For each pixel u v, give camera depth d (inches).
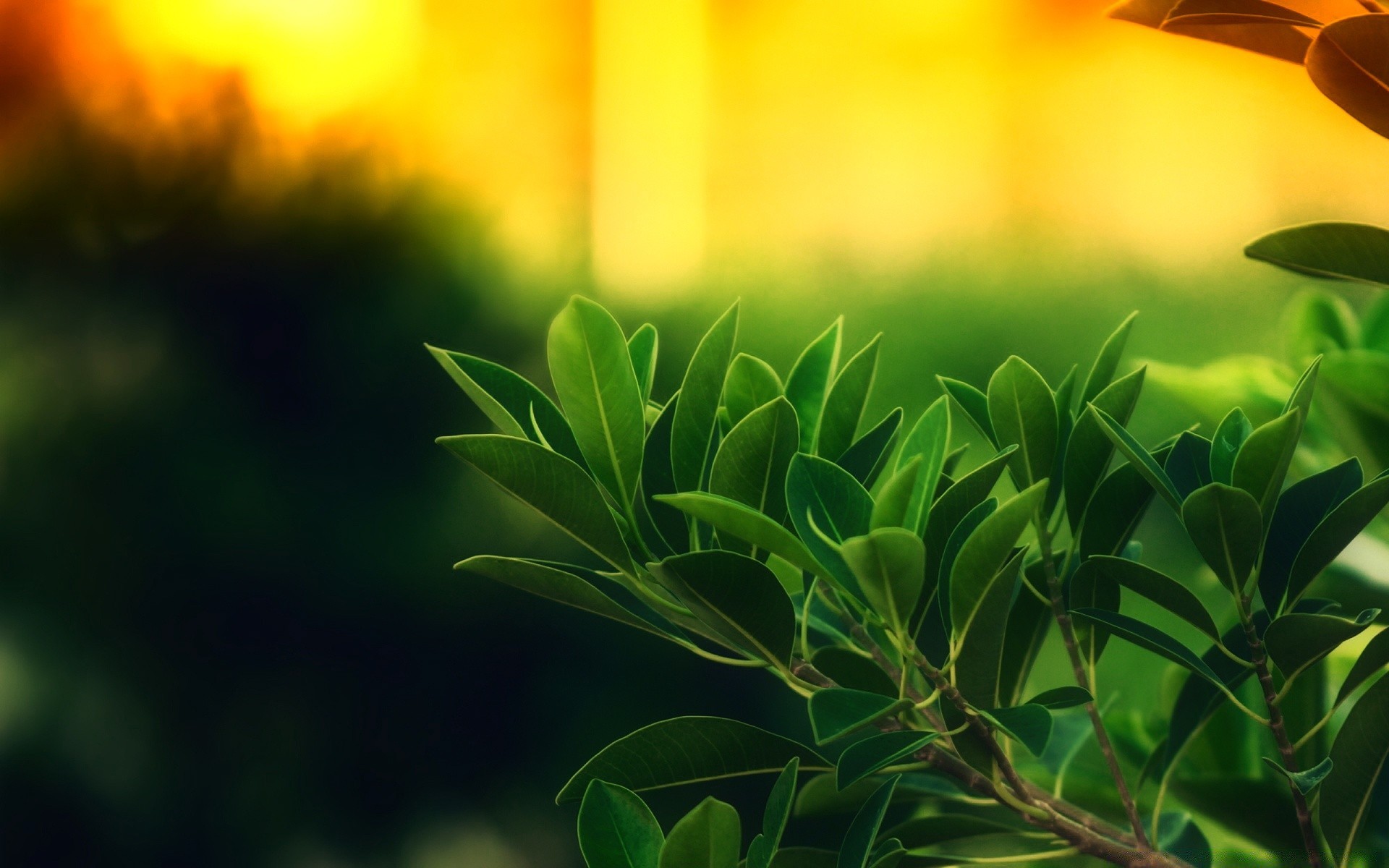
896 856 53.6
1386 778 54.8
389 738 128.8
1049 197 622.8
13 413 126.6
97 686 125.5
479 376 54.1
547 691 128.0
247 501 124.9
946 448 52.7
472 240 144.1
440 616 127.4
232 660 127.3
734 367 54.9
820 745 50.5
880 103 682.8
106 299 131.7
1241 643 55.9
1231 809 56.9
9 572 125.0
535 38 633.0
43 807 124.6
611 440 53.1
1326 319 62.2
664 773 54.1
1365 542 59.1
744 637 52.4
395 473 130.3
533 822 127.1
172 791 126.6
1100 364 54.7
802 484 51.9
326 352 131.3
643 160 633.0
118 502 125.8
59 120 140.5
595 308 52.7
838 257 382.0
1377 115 52.1
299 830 128.3
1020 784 53.4
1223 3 53.1
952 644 52.1
